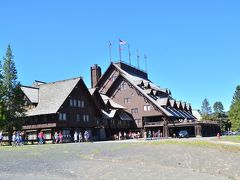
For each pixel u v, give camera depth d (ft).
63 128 233.55
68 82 246.88
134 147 115.44
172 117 314.76
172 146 113.19
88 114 260.21
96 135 272.92
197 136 289.12
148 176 57.06
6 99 215.10
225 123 453.17
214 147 108.47
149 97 310.86
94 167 67.92
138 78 350.43
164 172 61.41
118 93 324.80
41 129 229.45
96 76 339.36
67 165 71.05
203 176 57.00
